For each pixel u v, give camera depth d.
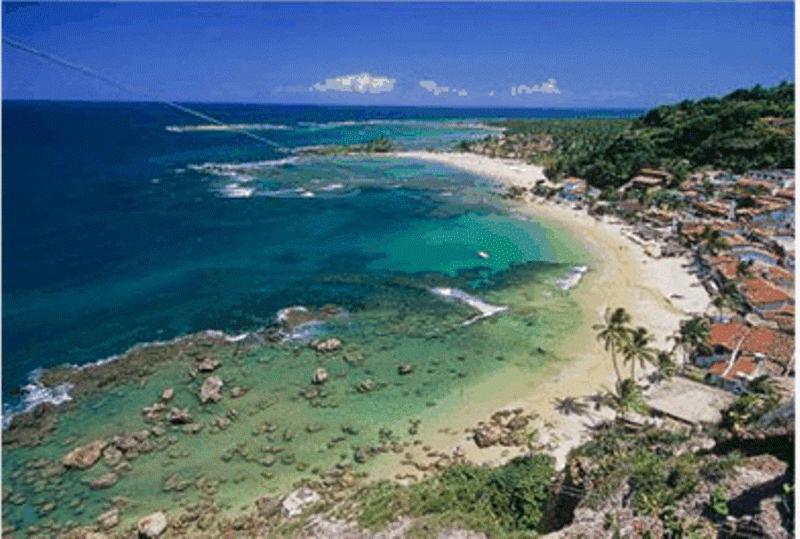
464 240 93.94
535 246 89.81
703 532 23.44
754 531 22.34
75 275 76.00
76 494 38.41
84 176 147.75
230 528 35.34
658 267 78.31
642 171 126.94
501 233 97.56
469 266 81.44
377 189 138.00
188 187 137.25
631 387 43.53
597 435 41.75
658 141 144.38
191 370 52.78
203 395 48.34
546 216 108.38
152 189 133.88
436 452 41.88
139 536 35.00
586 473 31.77
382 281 75.56
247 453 42.28
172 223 103.81
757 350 50.03
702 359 51.81
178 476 40.06
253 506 37.25
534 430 43.81
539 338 59.06
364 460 41.25
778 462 25.30
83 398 48.53
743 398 38.31
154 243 91.12
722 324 55.34
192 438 43.88
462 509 31.55
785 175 111.19
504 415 46.00
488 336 59.81
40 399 48.25
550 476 33.78
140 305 66.94
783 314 58.62
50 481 39.44
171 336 59.50
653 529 24.62
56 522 36.16
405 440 43.56
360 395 49.44
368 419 46.22
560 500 31.59
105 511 37.03
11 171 151.00
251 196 128.62
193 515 36.56
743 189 105.06
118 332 60.09
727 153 130.38
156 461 41.50
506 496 32.38
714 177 119.19
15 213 107.94
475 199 125.31
